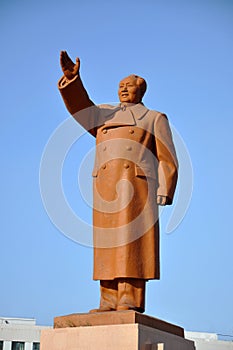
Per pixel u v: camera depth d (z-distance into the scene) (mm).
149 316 15469
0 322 55656
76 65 16641
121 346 14539
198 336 59469
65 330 15430
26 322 56469
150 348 14703
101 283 16562
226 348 56656
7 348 53438
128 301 16016
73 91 16719
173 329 16547
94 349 14852
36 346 54188
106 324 15125
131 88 17469
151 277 16172
